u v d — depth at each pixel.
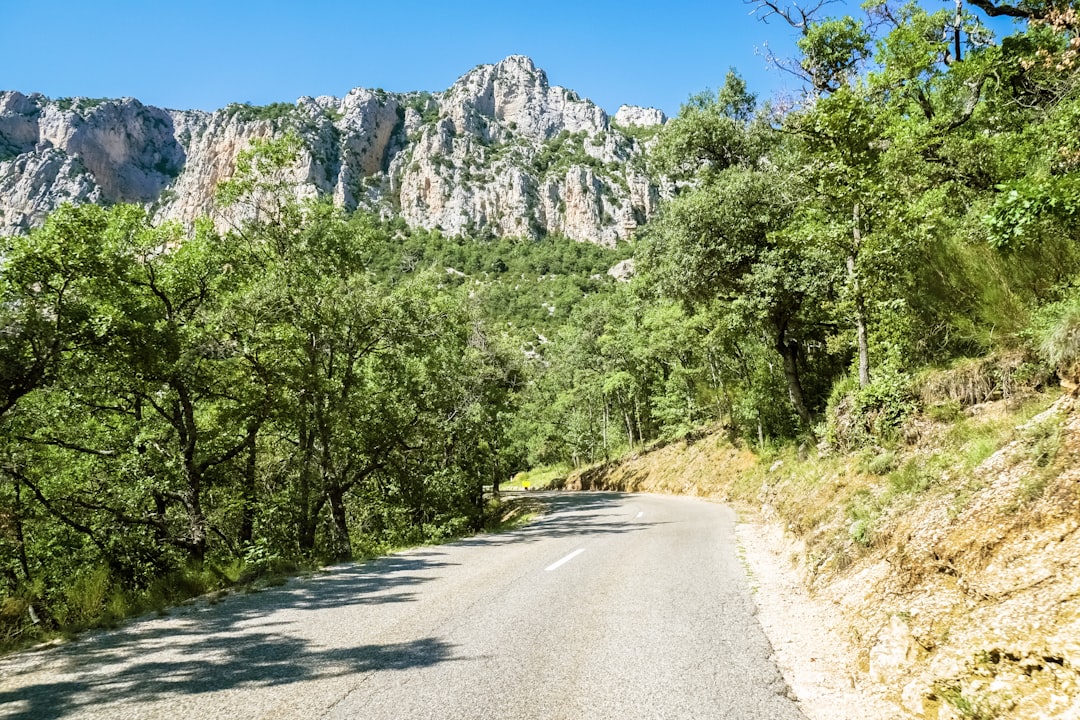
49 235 13.08
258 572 10.48
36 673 5.05
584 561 10.69
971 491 5.55
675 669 4.75
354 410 17.53
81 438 15.73
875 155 12.52
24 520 14.97
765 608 6.76
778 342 22.50
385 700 4.19
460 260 184.75
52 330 12.23
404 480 23.94
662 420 48.03
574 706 4.05
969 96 16.27
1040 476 4.66
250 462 18.58
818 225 13.29
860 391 12.30
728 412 35.50
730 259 20.42
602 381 50.75
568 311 138.12
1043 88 14.07
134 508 14.98
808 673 4.68
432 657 5.19
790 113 14.41
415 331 18.19
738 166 24.08
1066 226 7.39
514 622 6.37
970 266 10.05
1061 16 10.33
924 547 5.23
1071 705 3.02
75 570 15.27
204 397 16.67
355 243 19.42
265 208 18.22
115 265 14.44
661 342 37.47
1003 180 11.77
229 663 5.12
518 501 41.44
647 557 10.84
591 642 5.55
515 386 32.12
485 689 4.38
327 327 16.81
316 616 6.91
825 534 8.77
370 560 12.48
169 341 14.34
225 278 17.88
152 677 4.80
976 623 3.96
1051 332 7.23
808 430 20.88
